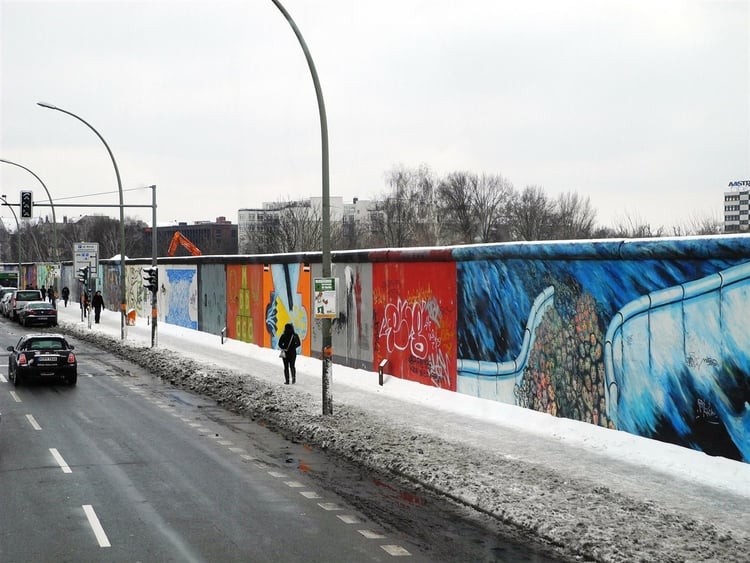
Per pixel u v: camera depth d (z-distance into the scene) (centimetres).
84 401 2320
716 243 1378
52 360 2653
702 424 1420
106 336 4416
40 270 9494
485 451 1515
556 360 1784
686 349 1453
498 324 1991
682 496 1200
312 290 3116
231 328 4047
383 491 1296
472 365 2097
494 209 8431
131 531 1073
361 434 1680
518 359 1919
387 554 981
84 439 1747
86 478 1382
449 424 1794
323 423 1820
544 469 1368
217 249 14862
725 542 979
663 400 1500
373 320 2634
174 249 6675
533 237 7806
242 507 1198
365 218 12044
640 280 1552
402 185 8688
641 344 1551
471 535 1063
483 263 2044
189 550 991
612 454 1487
